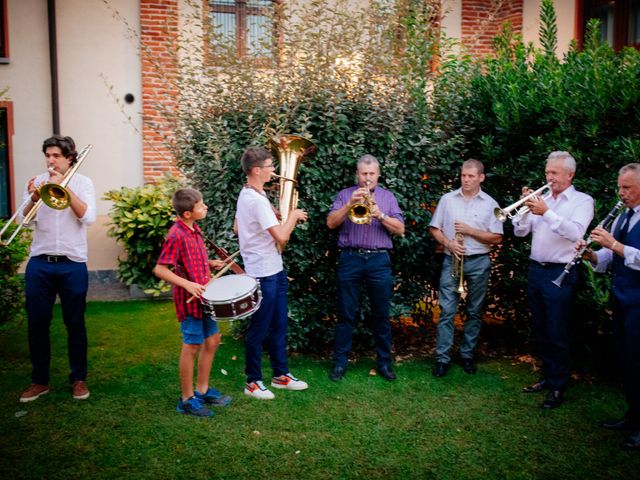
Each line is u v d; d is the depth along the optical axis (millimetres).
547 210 4078
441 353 4859
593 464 3467
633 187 3650
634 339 3664
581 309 4734
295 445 3646
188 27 8195
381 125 5078
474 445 3678
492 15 6395
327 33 5125
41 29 8211
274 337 4445
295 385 4488
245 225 4223
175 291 3924
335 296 5277
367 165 4426
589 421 4004
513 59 5848
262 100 5043
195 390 4246
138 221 7566
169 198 7613
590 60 4953
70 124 8383
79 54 8312
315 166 5008
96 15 8289
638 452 3592
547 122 4793
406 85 5035
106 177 8539
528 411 4156
